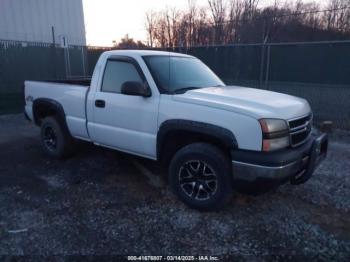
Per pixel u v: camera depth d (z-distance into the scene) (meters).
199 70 4.36
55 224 3.09
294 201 3.61
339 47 8.31
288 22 23.64
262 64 8.80
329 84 8.62
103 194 3.79
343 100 8.37
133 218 3.22
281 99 3.44
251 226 3.08
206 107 3.13
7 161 5.02
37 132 7.19
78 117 4.51
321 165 4.85
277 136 2.89
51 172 4.53
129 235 2.91
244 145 2.91
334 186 4.04
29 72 10.61
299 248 2.73
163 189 3.95
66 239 2.84
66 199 3.65
